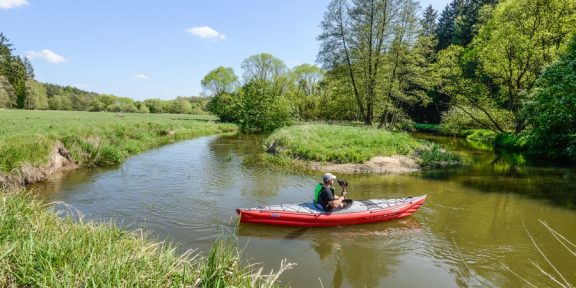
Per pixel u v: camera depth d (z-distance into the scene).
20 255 3.65
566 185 12.04
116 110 90.88
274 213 7.59
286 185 11.64
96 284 3.29
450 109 35.84
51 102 90.50
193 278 3.95
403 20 28.58
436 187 11.75
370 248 6.72
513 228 7.88
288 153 16.64
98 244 4.51
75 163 13.61
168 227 7.51
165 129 28.55
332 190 8.16
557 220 8.44
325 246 6.77
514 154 19.98
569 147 16.11
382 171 14.35
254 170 14.11
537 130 17.72
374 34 29.55
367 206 8.20
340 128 22.67
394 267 5.96
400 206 8.32
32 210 5.73
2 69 62.31
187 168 14.33
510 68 23.20
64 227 5.21
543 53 21.34
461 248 6.79
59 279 3.46
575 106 15.48
